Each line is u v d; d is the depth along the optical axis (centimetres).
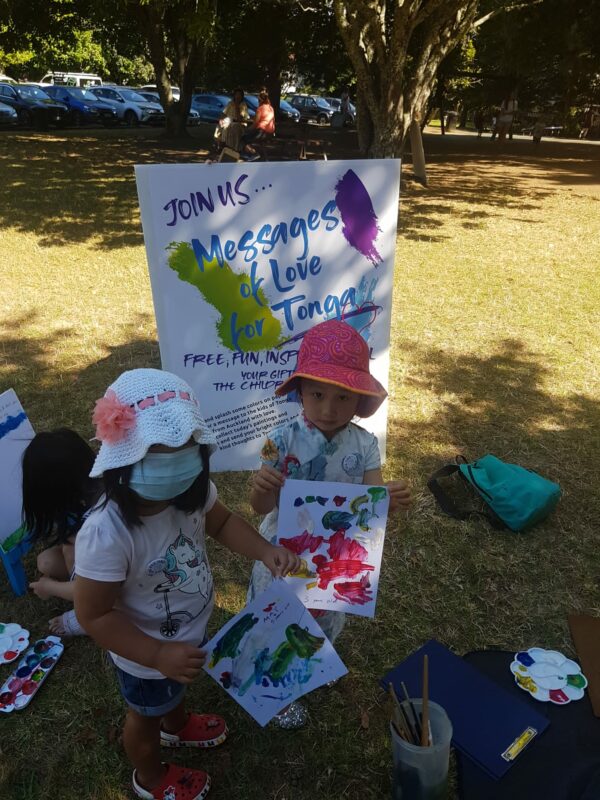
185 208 289
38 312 570
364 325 320
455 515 325
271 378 328
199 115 2772
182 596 167
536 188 1303
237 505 331
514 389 455
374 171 293
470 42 2211
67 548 247
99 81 4025
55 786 202
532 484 315
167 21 1830
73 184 1162
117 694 232
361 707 229
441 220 974
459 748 205
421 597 278
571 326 566
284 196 292
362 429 209
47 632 259
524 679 234
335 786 203
